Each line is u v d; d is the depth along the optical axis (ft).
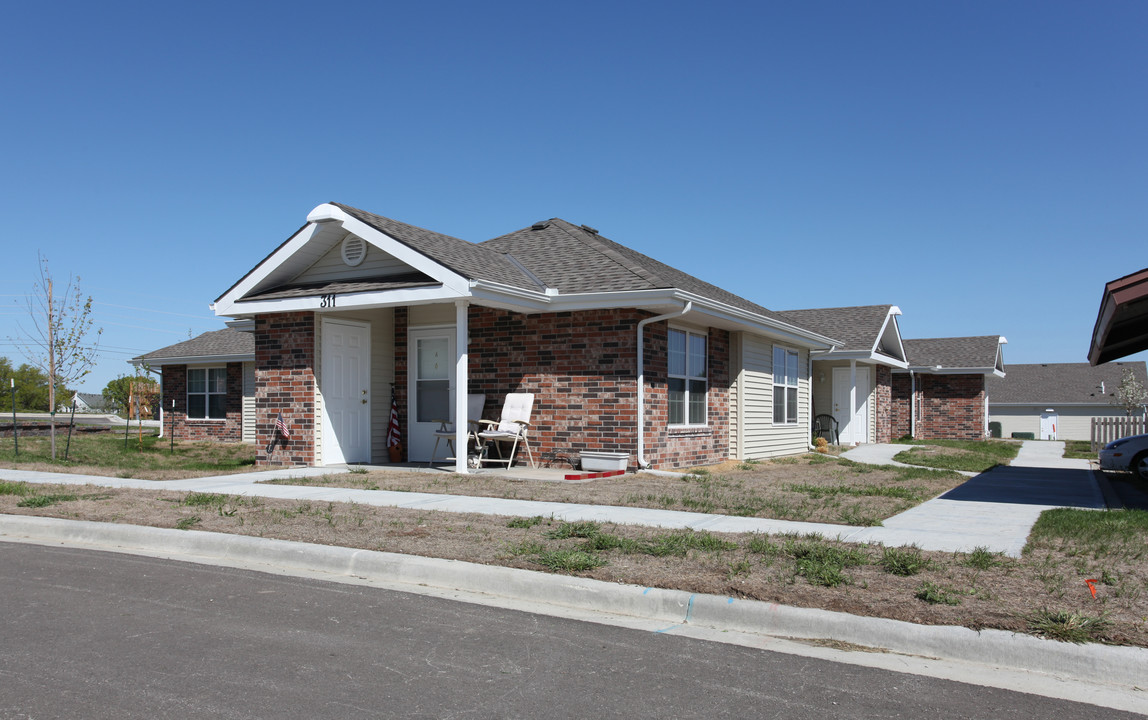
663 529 26.00
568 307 42.27
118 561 23.95
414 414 48.62
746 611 17.93
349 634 17.01
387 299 41.06
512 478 39.24
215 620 17.90
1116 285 29.01
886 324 80.48
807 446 67.46
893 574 20.24
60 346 56.90
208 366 86.63
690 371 49.29
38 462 50.19
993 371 93.56
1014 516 29.63
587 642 16.75
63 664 14.98
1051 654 15.34
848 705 13.51
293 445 44.80
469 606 19.40
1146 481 46.88
